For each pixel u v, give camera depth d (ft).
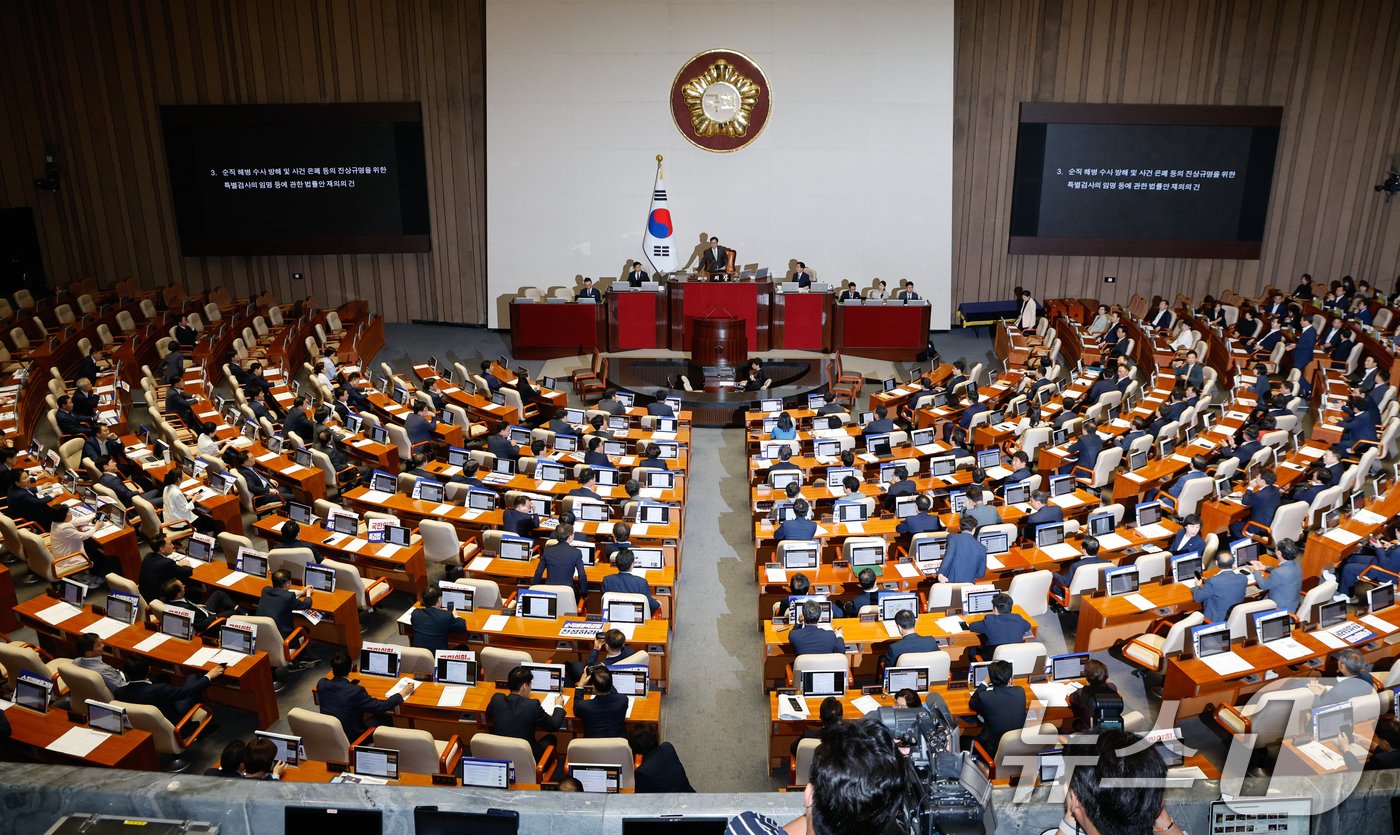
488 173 77.46
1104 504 47.47
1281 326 70.74
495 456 48.32
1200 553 36.24
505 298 80.18
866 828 5.84
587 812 9.41
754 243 78.84
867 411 63.87
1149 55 75.46
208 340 66.44
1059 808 9.14
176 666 30.63
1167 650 31.04
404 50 76.13
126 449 48.26
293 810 9.45
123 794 9.47
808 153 77.00
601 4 74.49
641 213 78.18
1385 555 36.09
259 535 41.57
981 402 57.52
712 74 75.46
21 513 40.37
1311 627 32.19
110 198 79.36
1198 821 9.00
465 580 34.73
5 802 9.52
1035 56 75.82
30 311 72.49
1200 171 76.43
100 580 38.45
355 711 27.40
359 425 50.88
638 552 37.17
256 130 76.48
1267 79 75.51
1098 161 76.64
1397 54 74.43
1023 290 75.41
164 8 75.41
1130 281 81.05
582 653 32.53
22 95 76.54
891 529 39.60
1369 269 79.51
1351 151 76.79
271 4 75.41
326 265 81.41
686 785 24.38
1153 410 55.06
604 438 50.21
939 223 78.28
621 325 71.36
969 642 31.78
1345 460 46.78
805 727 27.96
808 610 30.83
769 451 49.90
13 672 28.60
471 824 9.43
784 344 72.08
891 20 74.49
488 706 26.84
